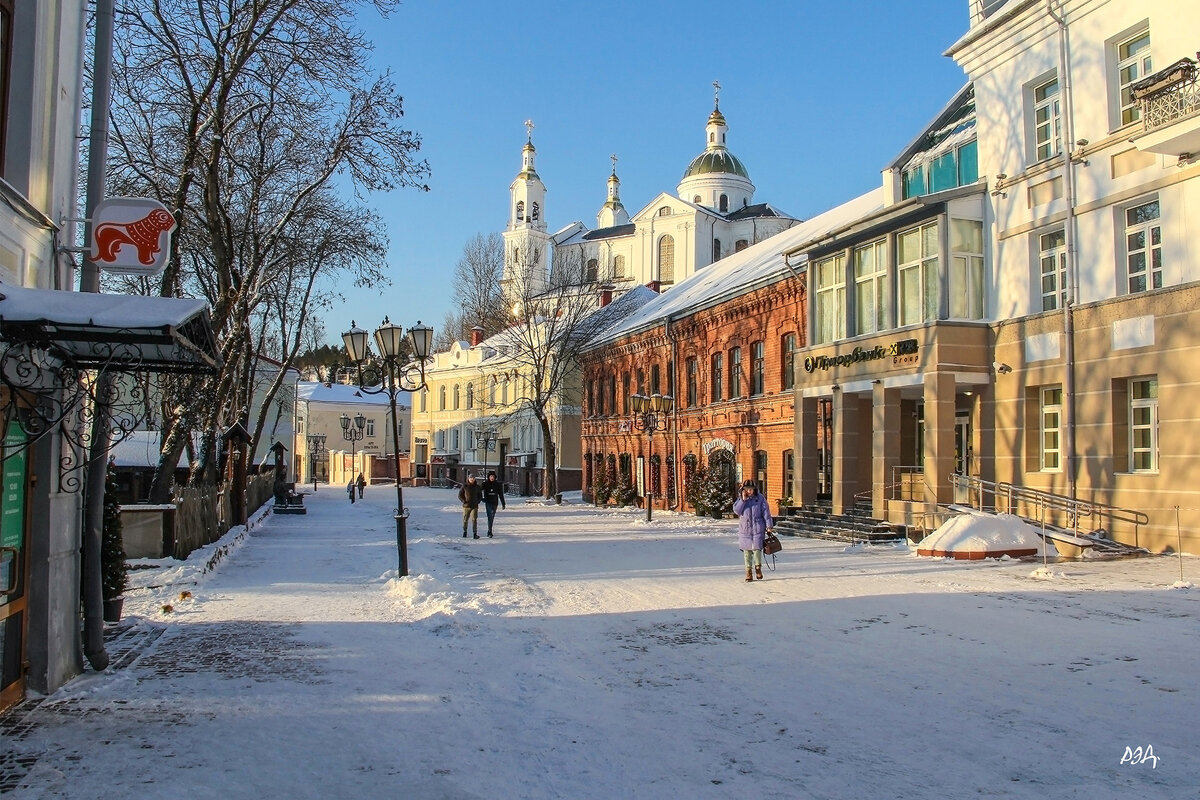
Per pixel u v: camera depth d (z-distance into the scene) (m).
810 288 26.30
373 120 21.30
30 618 7.50
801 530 24.16
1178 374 16.33
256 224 23.69
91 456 8.11
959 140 23.48
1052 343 19.19
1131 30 17.72
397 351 17.62
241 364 29.75
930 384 20.84
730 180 84.81
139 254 8.08
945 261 21.12
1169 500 16.50
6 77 7.39
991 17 20.97
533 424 61.94
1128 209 17.83
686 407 37.56
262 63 19.36
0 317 5.93
